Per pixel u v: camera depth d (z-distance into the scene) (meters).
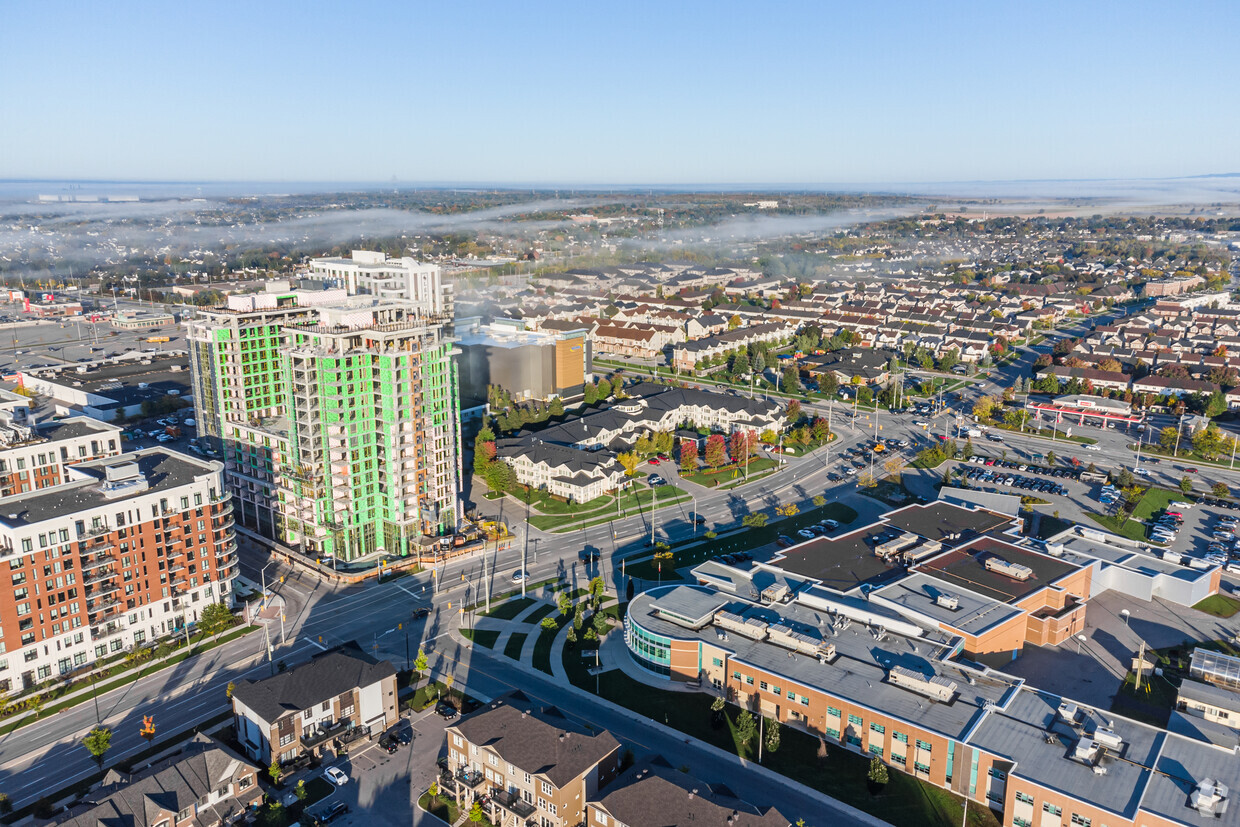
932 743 130.12
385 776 133.12
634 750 138.25
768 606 171.50
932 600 170.38
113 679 159.00
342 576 198.38
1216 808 112.94
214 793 120.81
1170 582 192.38
